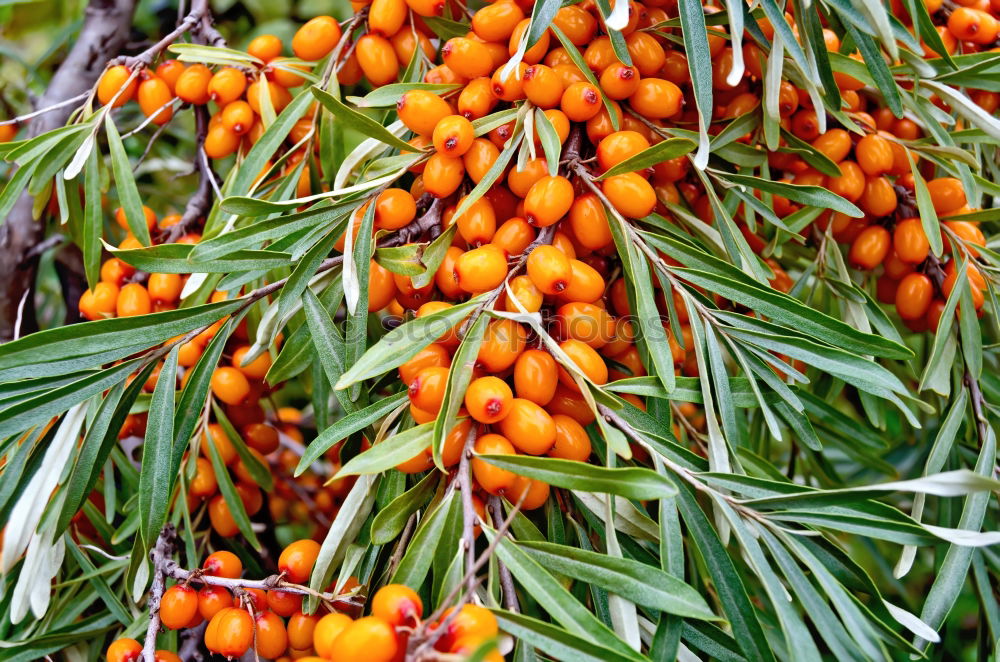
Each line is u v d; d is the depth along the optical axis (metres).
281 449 0.36
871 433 0.31
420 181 0.28
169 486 0.27
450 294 0.27
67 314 0.36
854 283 0.31
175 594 0.27
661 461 0.26
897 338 0.29
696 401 0.26
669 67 0.28
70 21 0.43
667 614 0.25
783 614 0.25
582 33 0.28
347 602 0.26
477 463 0.25
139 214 0.31
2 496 0.27
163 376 0.27
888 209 0.30
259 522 0.35
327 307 0.28
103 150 0.38
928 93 0.31
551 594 0.24
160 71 0.32
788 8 0.31
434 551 0.25
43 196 0.31
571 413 0.26
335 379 0.27
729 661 0.26
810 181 0.30
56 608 0.30
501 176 0.28
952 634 0.34
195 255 0.26
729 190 0.29
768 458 0.34
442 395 0.25
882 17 0.27
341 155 0.31
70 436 0.27
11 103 0.39
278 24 0.43
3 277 0.34
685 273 0.27
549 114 0.27
